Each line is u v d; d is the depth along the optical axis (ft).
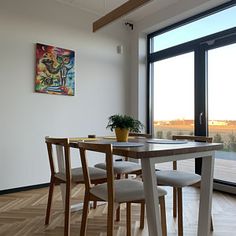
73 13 12.70
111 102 14.17
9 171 10.54
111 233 4.83
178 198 6.41
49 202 7.36
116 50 14.51
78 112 12.76
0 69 10.37
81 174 6.64
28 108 11.10
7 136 10.51
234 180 10.77
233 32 10.72
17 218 7.72
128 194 5.02
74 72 12.62
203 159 5.96
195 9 11.84
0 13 10.45
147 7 13.28
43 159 11.50
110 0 12.23
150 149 4.83
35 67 11.32
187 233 6.76
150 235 4.84
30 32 11.24
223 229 7.02
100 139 7.72
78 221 7.54
